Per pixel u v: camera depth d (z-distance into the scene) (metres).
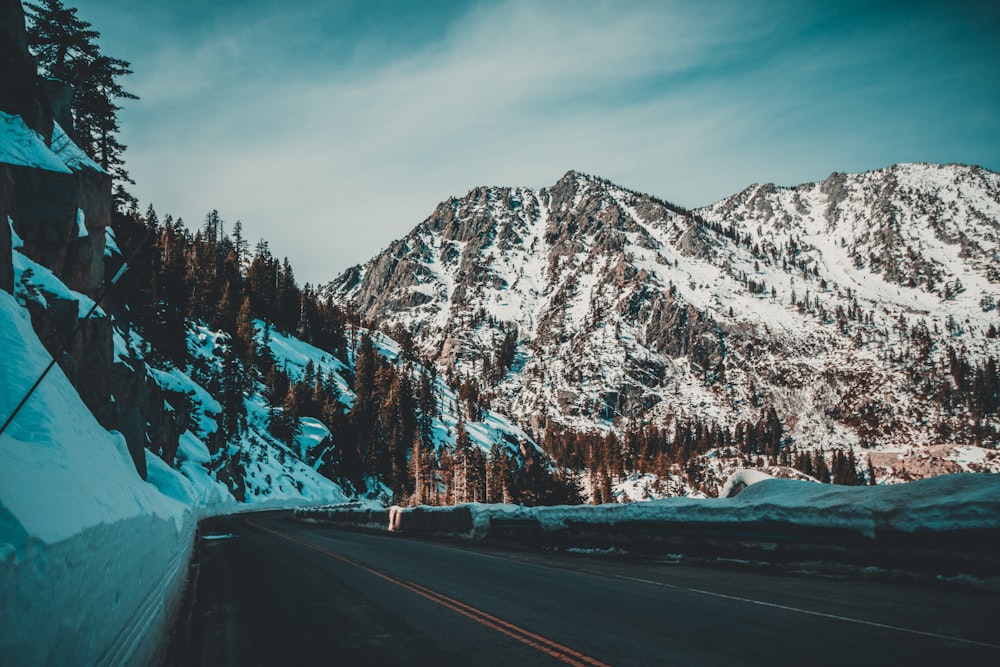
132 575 4.59
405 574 12.19
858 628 6.07
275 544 21.25
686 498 13.29
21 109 19.72
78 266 20.83
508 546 18.03
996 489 8.19
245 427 91.06
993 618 6.21
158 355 56.38
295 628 7.68
